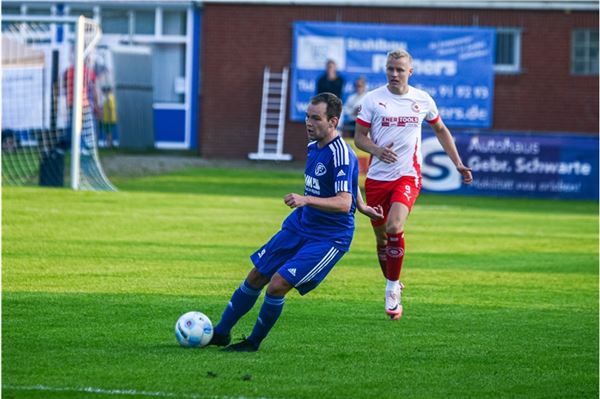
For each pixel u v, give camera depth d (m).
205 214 49.47
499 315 27.05
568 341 23.78
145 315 25.52
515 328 25.23
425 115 27.06
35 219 44.94
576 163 67.12
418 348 22.56
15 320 24.34
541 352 22.48
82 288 29.16
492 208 59.53
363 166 64.69
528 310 27.88
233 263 34.94
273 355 21.36
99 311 25.81
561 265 36.94
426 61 84.69
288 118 85.69
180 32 88.88
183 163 78.44
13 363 19.97
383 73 84.62
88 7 87.81
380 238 27.19
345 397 18.12
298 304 27.91
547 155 67.12
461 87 84.88
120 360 20.42
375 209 22.08
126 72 84.38
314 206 20.69
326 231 21.31
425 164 67.50
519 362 21.44
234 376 19.33
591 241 44.53
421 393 18.61
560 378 20.09
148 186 62.84
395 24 84.75
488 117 85.06
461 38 84.44
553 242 43.88
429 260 37.62
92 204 51.56
